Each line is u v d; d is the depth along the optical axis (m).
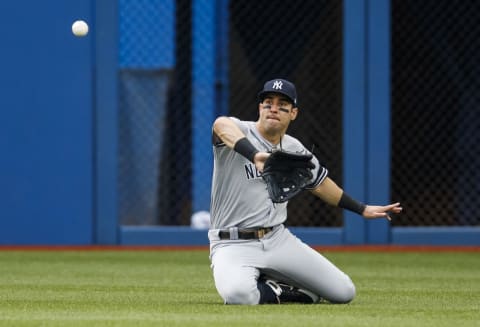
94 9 44.25
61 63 44.22
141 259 39.91
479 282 31.97
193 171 44.69
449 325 19.77
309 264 23.38
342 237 44.72
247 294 22.78
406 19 46.34
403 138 46.34
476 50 45.97
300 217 45.66
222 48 45.09
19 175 44.31
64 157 44.41
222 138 21.91
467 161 46.00
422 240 45.03
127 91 45.00
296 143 23.66
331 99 45.50
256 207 23.23
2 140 44.25
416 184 46.38
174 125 45.22
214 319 20.02
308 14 45.62
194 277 33.00
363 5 44.19
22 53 44.16
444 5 46.22
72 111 44.34
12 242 44.44
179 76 45.06
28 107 44.22
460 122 46.09
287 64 45.56
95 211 44.66
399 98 46.38
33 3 44.19
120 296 26.45
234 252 23.20
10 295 26.70
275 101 22.83
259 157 20.89
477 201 45.94
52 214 44.47
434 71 46.31
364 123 44.34
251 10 45.38
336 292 23.67
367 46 44.31
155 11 44.75
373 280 32.59
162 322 19.52
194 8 44.72
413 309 23.02
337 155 45.41
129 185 45.38
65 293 27.34
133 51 44.88
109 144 44.50
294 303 23.84
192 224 45.00
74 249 43.94
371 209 23.84
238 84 45.19
